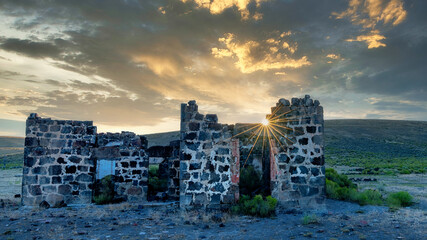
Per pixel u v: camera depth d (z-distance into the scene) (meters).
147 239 7.36
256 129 13.31
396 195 12.15
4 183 21.33
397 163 47.38
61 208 12.24
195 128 11.34
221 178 11.20
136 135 14.87
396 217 9.25
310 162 11.35
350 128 112.62
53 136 13.35
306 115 11.64
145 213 11.00
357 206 11.45
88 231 8.21
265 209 10.10
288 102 11.84
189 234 7.90
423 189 16.41
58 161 13.29
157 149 15.98
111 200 13.70
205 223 9.31
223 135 11.50
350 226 8.26
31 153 13.03
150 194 15.96
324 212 10.48
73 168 13.41
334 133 103.25
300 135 11.56
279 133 11.73
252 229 8.35
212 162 11.24
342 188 13.17
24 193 12.77
